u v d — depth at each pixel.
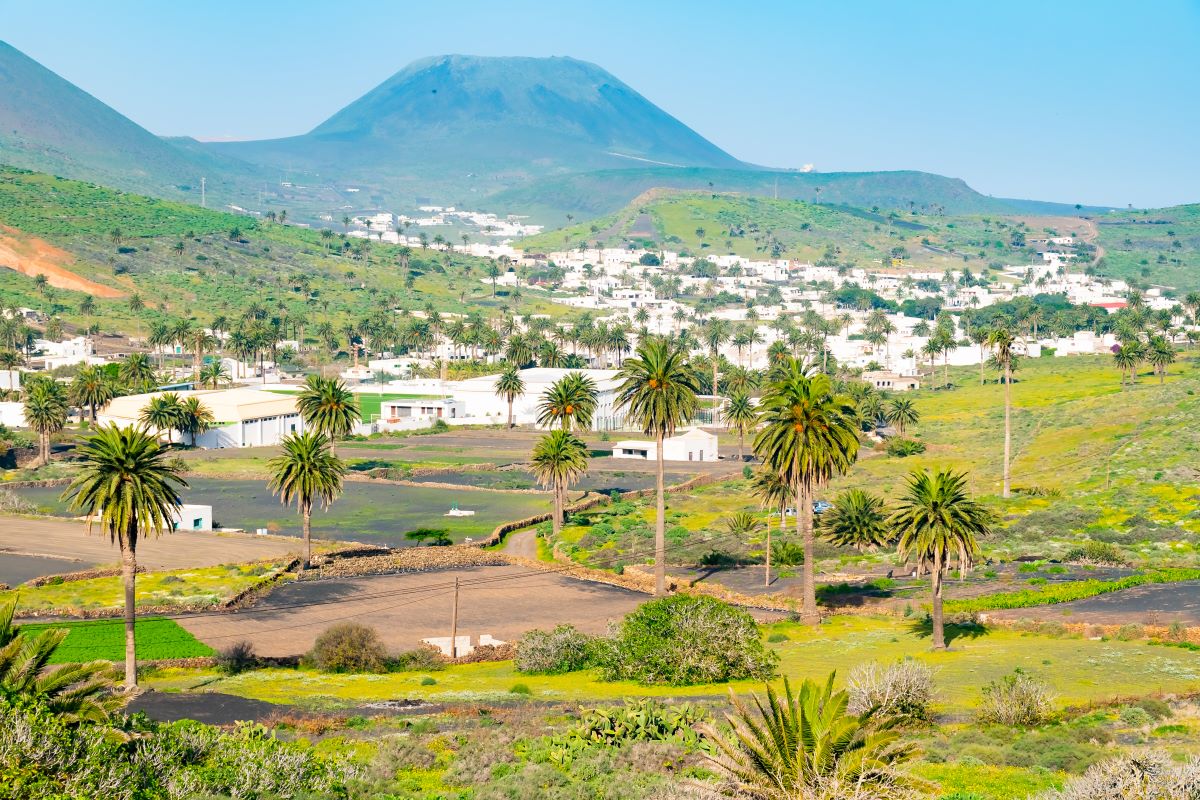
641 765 58.12
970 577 116.75
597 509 168.62
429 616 104.25
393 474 199.38
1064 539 134.38
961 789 52.06
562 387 173.12
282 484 123.50
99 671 55.16
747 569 126.62
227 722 68.31
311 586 115.81
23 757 46.50
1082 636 91.50
